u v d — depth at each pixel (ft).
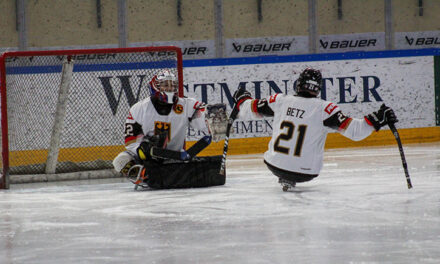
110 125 70.85
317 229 30.96
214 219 34.65
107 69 70.79
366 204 38.11
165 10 94.07
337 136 88.38
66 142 70.95
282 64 89.04
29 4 91.56
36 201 44.75
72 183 56.39
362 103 90.33
